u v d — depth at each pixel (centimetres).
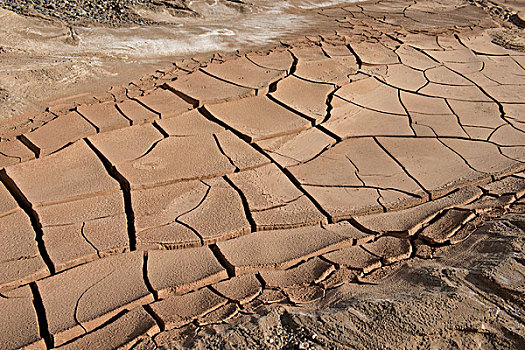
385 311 281
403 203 400
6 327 276
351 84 572
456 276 313
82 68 543
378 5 867
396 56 648
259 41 661
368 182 425
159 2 718
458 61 658
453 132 507
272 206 387
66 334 273
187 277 316
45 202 370
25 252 327
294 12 791
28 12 628
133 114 480
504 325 278
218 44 642
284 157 449
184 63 587
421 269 326
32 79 507
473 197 411
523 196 418
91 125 458
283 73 576
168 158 430
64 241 338
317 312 287
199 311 293
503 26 809
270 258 336
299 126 488
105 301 295
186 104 505
